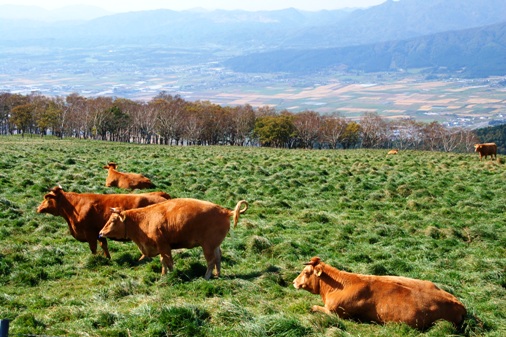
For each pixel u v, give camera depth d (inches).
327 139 5059.1
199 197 949.8
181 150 2426.2
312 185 1111.6
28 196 868.6
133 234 540.7
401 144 5413.4
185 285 484.4
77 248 614.5
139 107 5226.4
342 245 658.2
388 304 401.4
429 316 389.7
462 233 716.0
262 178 1197.1
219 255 528.7
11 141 3334.2
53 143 3149.6
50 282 506.3
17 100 5418.3
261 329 374.0
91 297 455.5
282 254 608.4
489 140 5497.1
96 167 1304.1
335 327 386.3
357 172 1326.3
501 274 534.3
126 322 388.2
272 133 4672.7
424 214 853.8
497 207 890.1
